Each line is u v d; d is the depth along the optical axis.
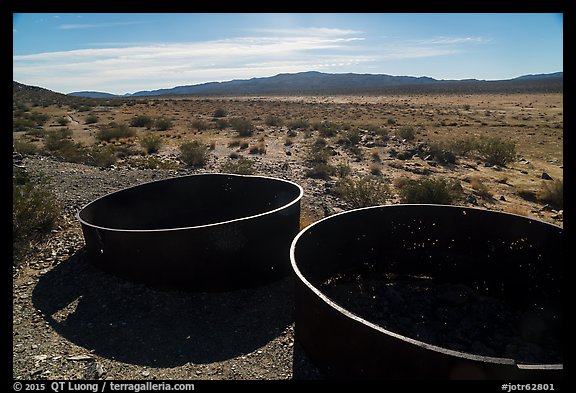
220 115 41.34
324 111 49.56
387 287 6.64
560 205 10.41
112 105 56.62
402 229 7.05
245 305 5.55
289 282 6.21
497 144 16.59
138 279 5.81
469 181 13.06
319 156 15.86
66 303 5.44
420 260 7.17
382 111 49.53
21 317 5.09
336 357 3.96
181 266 5.64
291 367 4.29
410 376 3.39
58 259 6.58
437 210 6.91
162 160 15.57
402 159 16.83
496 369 3.13
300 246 5.57
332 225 6.36
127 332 4.88
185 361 4.40
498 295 6.66
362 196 10.11
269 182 8.24
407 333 5.34
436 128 30.36
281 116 41.84
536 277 6.27
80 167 13.38
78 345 4.61
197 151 15.65
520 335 5.54
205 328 5.03
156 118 35.59
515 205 10.45
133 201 8.08
